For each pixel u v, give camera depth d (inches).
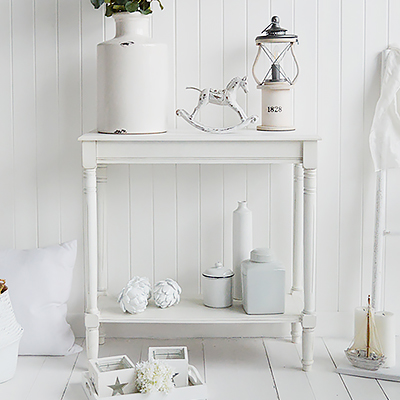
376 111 95.3
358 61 97.3
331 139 99.0
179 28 97.0
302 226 98.8
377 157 95.5
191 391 79.6
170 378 79.0
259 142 83.9
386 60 95.2
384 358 87.1
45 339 93.9
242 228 95.6
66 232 101.2
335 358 93.6
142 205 100.6
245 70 97.7
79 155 99.7
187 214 100.8
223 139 83.3
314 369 89.8
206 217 100.8
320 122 98.7
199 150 84.4
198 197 100.4
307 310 88.2
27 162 99.9
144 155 84.7
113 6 87.6
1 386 84.5
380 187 96.5
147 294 91.7
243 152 84.4
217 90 90.8
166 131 91.1
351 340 100.9
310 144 83.5
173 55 97.6
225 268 94.0
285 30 89.5
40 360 93.3
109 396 78.8
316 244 101.2
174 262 101.4
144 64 86.5
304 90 98.1
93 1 89.9
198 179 100.0
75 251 98.2
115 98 86.9
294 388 83.7
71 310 102.2
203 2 96.5
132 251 101.3
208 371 89.2
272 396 81.5
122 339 101.7
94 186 86.6
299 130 94.1
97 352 89.5
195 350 97.0
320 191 100.1
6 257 95.9
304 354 89.0
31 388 84.0
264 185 100.2
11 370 86.3
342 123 98.6
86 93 98.4
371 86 97.7
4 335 83.7
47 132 99.3
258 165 99.7
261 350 97.0
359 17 96.6
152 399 78.1
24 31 97.3
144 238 101.2
